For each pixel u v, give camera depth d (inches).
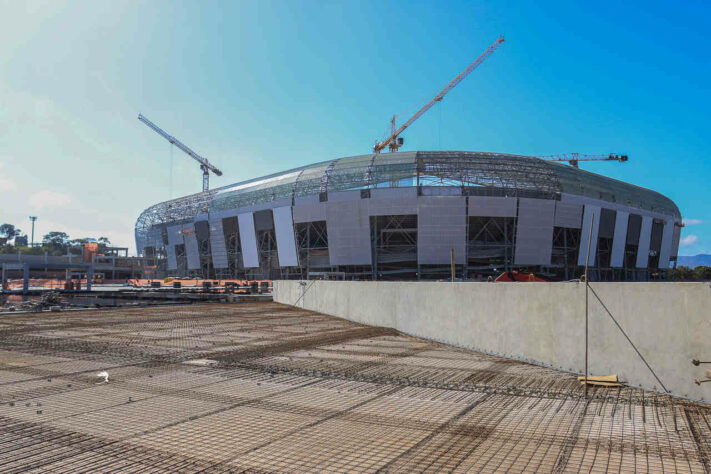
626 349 341.4
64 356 439.8
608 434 233.0
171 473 184.1
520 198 2687.0
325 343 547.2
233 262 3373.5
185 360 427.8
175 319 791.7
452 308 547.5
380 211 2721.5
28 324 698.2
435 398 304.2
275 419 256.5
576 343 382.9
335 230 2800.2
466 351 499.8
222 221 3321.9
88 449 209.3
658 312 319.3
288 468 189.8
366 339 586.9
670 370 309.4
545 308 417.1
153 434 230.1
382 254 2822.3
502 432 236.7
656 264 3531.0
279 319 819.4
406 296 649.0
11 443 215.9
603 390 325.4
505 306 465.1
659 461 197.5
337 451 209.2
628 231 3159.5
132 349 482.9
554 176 2878.9
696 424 247.0
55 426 240.4
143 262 4323.3
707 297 288.0
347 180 2871.6
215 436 227.8
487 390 325.7
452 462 196.9
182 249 3826.3
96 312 909.2
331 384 341.4
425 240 2694.4
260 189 3262.8
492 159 2925.7
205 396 303.6
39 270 4089.6
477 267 2765.7
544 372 387.9
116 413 263.9
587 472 186.7
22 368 385.1
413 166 2832.2
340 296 850.8
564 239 2864.2
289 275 3093.0
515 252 2733.8
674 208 3811.5
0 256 3892.7
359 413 269.1
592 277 3053.6
